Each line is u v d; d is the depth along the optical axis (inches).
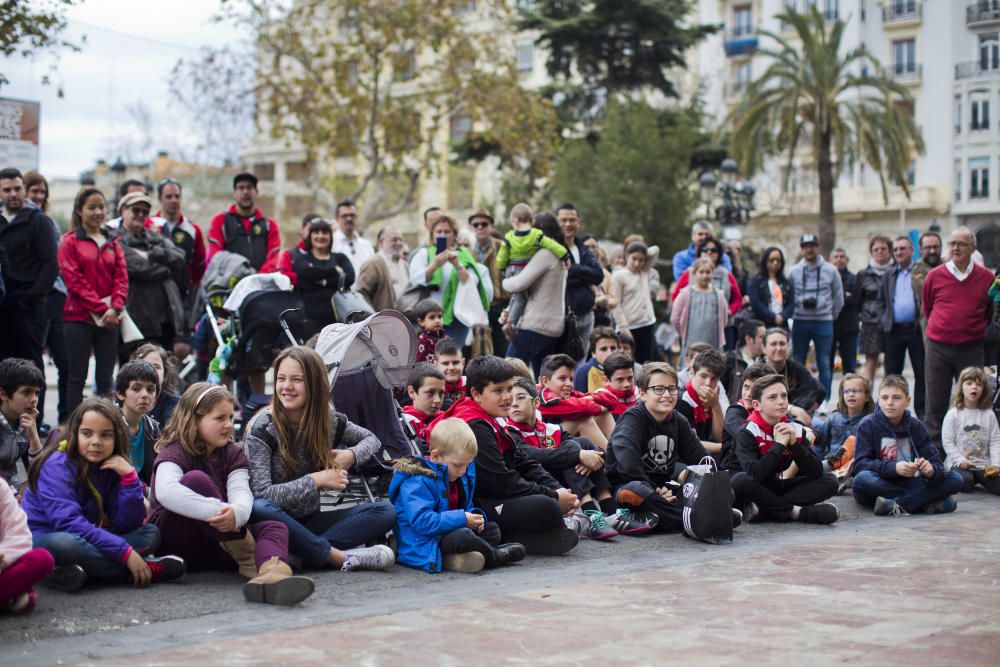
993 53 1961.1
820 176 1401.3
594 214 1371.8
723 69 1946.4
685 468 291.6
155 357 326.0
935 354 418.6
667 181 1389.0
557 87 1471.5
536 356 414.0
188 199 2073.1
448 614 193.0
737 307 531.5
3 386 267.1
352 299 407.2
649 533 291.1
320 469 243.9
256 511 229.5
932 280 422.6
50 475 217.8
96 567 212.4
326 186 1578.5
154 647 171.2
